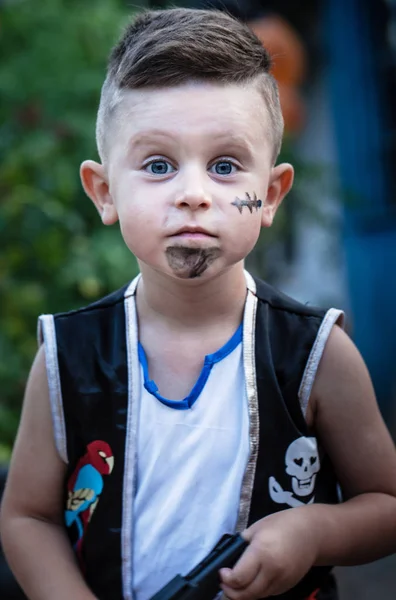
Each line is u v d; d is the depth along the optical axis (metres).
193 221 1.34
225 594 1.38
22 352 2.98
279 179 1.56
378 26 4.41
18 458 1.58
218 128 1.36
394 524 1.53
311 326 1.53
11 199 3.06
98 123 1.53
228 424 1.47
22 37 3.47
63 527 1.59
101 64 3.42
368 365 4.50
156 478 1.47
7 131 3.31
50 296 3.13
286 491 1.48
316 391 1.52
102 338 1.55
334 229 4.46
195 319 1.51
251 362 1.49
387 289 4.52
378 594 2.94
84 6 3.56
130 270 3.14
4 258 3.05
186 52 1.37
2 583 1.98
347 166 4.53
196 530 1.45
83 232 3.28
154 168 1.38
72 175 3.24
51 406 1.53
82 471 1.52
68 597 1.46
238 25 1.50
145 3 3.88
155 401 1.48
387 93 4.47
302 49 4.42
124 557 1.48
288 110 4.09
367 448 1.53
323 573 1.58
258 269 4.36
